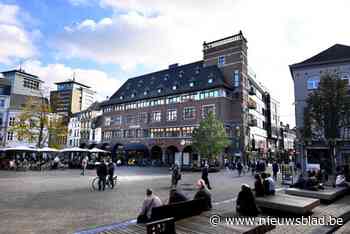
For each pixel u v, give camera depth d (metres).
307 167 29.20
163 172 31.41
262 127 64.06
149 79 64.81
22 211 9.42
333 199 12.22
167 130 52.38
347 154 27.36
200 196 8.48
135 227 6.50
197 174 29.52
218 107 46.09
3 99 57.81
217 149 37.81
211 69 52.41
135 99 59.56
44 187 15.95
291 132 103.12
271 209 9.55
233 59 50.81
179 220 6.80
